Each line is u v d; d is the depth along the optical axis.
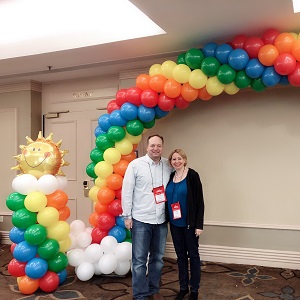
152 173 3.01
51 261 3.33
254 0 2.69
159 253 3.06
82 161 4.86
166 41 3.52
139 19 3.38
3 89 5.13
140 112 3.53
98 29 3.53
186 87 3.42
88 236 3.63
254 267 3.91
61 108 5.00
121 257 3.43
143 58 4.04
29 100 5.00
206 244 4.20
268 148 3.98
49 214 3.21
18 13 3.33
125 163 3.64
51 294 3.26
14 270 3.25
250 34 3.39
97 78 4.78
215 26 3.18
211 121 4.20
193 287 2.94
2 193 5.15
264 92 3.99
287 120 3.91
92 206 4.80
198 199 2.93
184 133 4.29
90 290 3.34
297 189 3.87
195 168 4.25
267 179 3.98
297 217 3.86
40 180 3.25
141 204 2.99
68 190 4.91
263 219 3.99
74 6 3.21
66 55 3.90
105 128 3.73
